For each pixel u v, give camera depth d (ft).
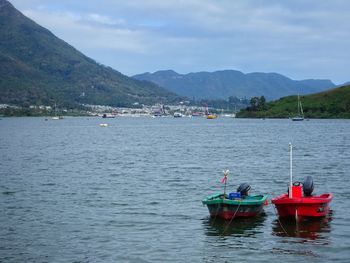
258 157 281.13
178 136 533.96
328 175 200.85
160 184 179.22
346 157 275.39
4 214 127.24
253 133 571.69
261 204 123.65
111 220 120.98
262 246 99.30
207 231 110.42
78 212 130.00
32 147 371.15
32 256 93.66
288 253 94.84
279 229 111.55
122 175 205.16
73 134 589.32
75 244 101.04
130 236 106.73
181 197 151.94
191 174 207.62
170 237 105.91
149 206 137.69
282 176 199.41
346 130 609.83
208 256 93.35
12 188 168.76
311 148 341.82
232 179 191.62
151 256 93.50
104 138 502.38
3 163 251.80
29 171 218.18
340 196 151.64
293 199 116.37
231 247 98.78
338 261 90.22
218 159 271.69
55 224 116.98
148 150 341.21
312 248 97.81
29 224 116.88
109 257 93.04
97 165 244.63
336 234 107.34
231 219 119.03
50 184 178.91
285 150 328.29
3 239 104.47
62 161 264.93
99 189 167.53
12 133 604.90
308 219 119.55
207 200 119.24
